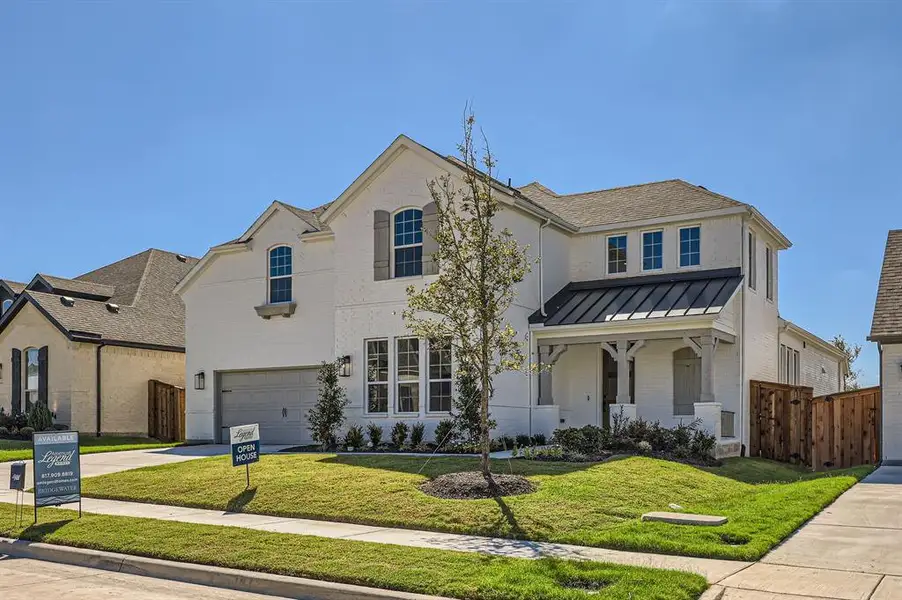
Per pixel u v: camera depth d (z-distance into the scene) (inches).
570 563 350.9
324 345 956.0
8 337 1193.4
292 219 993.5
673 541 393.1
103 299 1274.6
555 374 936.3
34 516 513.3
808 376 1187.9
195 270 1063.0
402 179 853.8
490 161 567.2
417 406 832.9
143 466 738.2
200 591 360.2
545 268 918.4
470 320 593.6
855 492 574.9
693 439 739.4
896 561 363.9
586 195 1097.4
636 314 828.0
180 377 1277.1
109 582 378.9
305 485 563.2
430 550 386.3
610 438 721.0
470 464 623.2
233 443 567.5
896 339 751.1
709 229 904.3
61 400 1129.4
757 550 373.7
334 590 339.0
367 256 872.3
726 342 853.8
